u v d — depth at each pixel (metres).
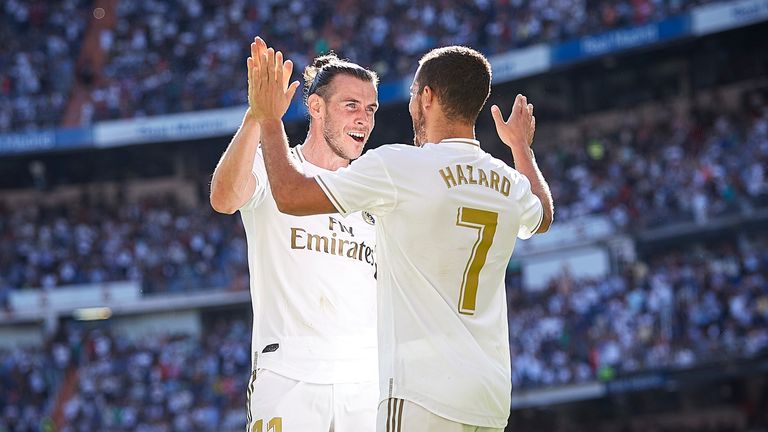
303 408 5.95
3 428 32.91
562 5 36.19
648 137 35.09
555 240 33.25
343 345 6.05
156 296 36.97
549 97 37.84
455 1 38.25
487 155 5.13
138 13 41.97
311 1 40.50
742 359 27.84
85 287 37.09
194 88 39.31
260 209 6.04
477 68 5.04
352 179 4.83
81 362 34.44
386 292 4.98
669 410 32.38
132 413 32.44
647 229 31.97
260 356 6.05
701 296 29.20
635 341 28.94
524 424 33.12
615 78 37.19
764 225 30.75
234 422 31.81
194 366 33.62
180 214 39.81
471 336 4.89
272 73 4.97
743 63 35.34
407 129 38.50
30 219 39.88
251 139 5.53
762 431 31.20
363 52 38.34
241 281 36.72
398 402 4.83
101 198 40.94
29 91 40.12
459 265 4.90
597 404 32.78
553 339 29.86
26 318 36.88
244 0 41.38
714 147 33.00
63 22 42.03
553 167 35.41
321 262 6.04
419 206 4.86
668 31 33.62
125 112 39.28
